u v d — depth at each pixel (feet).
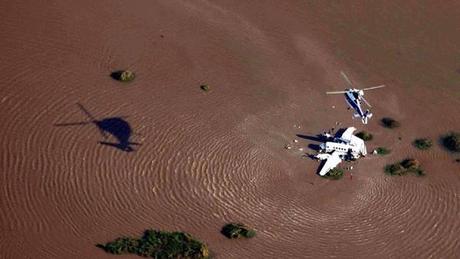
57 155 376.89
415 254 359.25
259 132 417.49
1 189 352.69
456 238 371.76
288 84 461.78
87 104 413.80
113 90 428.15
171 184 374.02
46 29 469.16
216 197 371.76
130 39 476.13
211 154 395.14
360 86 469.57
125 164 379.14
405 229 372.99
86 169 372.17
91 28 478.59
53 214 346.33
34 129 389.39
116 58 456.45
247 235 350.43
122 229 344.90
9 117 393.70
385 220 376.48
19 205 346.74
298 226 364.38
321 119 434.71
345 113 442.91
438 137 436.76
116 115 409.49
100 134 394.52
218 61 471.62
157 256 331.98
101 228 343.87
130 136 396.57
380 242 363.35
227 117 424.46
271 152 404.57
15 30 462.60
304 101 448.24
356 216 375.86
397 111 452.35
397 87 474.08
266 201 375.04
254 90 451.12
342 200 383.45
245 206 370.12
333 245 357.20
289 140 415.03
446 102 467.11
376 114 446.60
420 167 413.18
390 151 419.33
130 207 357.41
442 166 416.67
